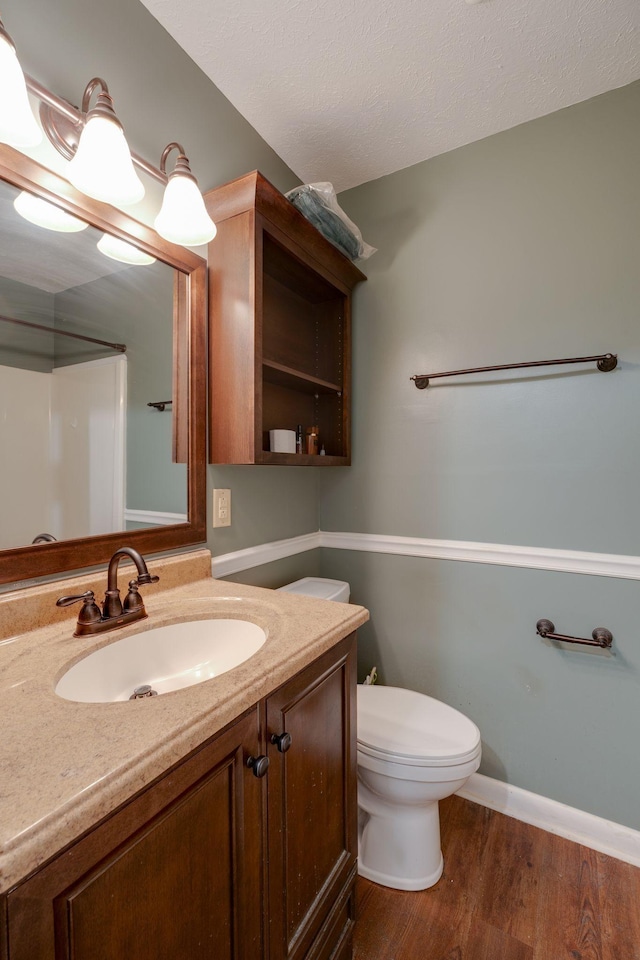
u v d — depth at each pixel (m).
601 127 1.41
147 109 1.16
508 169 1.56
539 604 1.52
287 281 1.65
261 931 0.75
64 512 0.98
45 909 0.43
